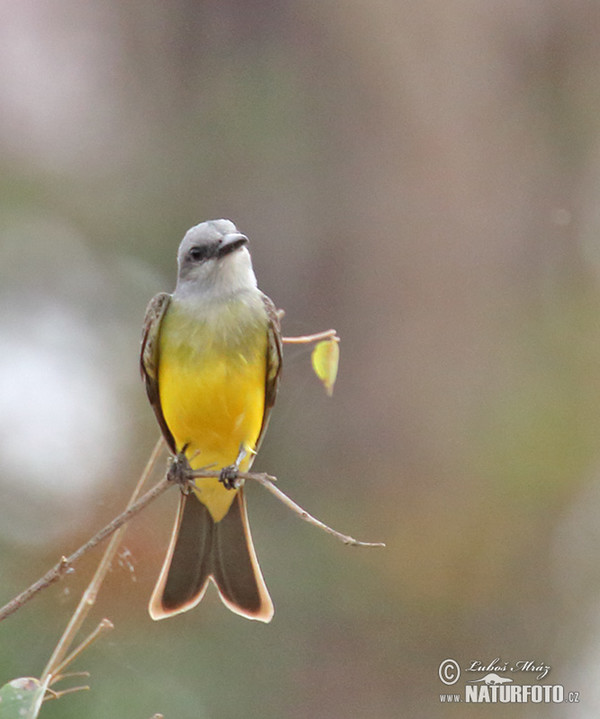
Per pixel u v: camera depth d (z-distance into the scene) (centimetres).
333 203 1312
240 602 752
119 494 1126
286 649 1093
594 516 1209
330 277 1303
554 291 1328
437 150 1323
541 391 1254
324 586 1148
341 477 1238
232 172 1325
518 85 1352
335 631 1134
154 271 1312
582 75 1358
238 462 744
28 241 1314
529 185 1344
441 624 1185
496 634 1194
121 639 969
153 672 971
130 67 1411
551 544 1206
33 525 1078
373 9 1312
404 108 1323
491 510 1211
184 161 1345
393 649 1155
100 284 1308
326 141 1322
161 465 1160
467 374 1277
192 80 1380
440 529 1209
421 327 1292
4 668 927
